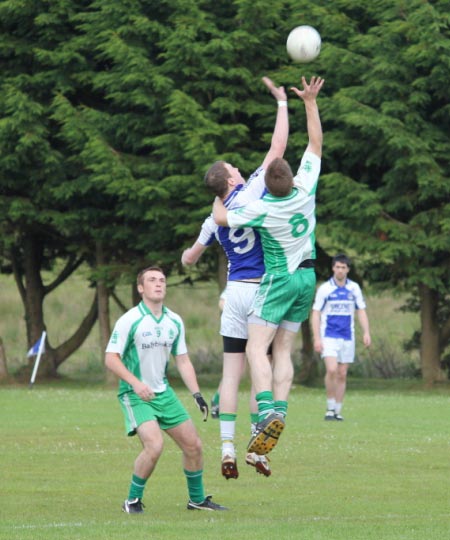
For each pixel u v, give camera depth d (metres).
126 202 75.06
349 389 76.06
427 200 73.31
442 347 80.75
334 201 71.94
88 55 78.81
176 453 36.84
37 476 31.44
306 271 25.52
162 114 75.56
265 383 25.02
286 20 77.69
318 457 35.22
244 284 25.78
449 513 25.56
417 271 71.81
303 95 25.56
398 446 37.91
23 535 22.11
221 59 74.31
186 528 22.94
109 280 78.19
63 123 76.69
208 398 62.75
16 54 78.31
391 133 68.75
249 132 78.12
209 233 26.17
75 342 88.44
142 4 76.38
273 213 24.66
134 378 25.17
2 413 50.50
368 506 26.66
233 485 30.09
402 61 71.44
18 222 81.25
